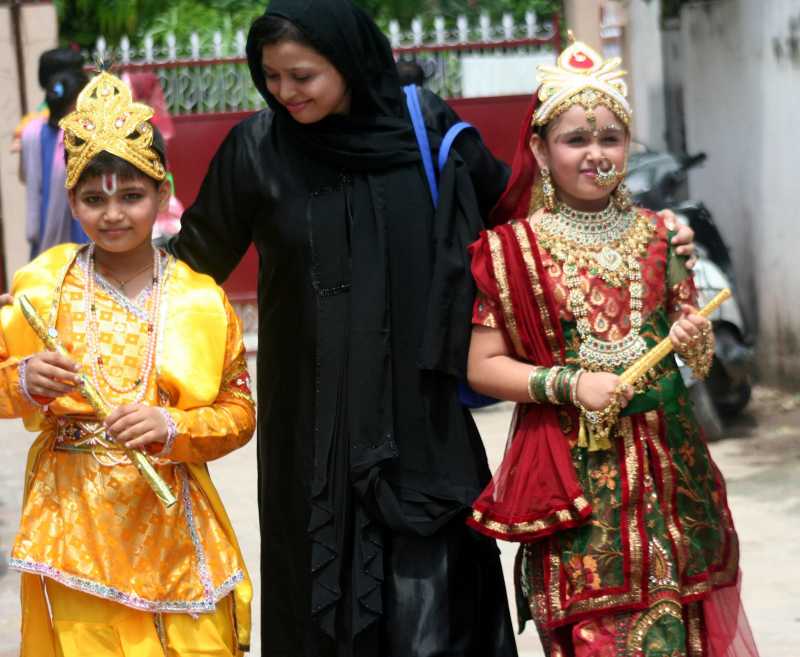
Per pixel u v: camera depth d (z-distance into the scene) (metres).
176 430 6.59
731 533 7.12
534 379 6.80
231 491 13.49
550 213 7.01
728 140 17.64
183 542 6.82
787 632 9.45
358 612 6.98
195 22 28.95
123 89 6.85
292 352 7.30
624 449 6.80
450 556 7.12
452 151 7.29
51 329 6.55
